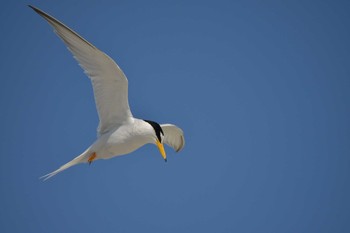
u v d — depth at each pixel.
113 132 13.62
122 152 13.85
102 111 13.61
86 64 12.98
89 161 13.77
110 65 12.81
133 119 13.74
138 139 13.74
